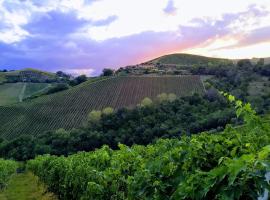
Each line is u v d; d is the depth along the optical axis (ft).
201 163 13.26
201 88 237.25
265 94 200.34
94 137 168.45
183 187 10.62
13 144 185.98
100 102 238.89
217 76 276.21
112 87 251.39
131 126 173.17
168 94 224.74
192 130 151.12
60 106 239.91
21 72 470.39
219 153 13.12
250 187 8.56
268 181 7.50
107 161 33.06
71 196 40.50
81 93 250.16
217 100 191.31
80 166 35.88
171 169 13.83
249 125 12.75
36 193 73.00
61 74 492.95
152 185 14.03
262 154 7.57
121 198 23.09
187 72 326.03
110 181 24.82
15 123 230.27
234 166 7.93
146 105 196.24
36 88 355.15
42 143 177.17
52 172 54.39
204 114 173.88
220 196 8.91
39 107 241.14
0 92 340.80
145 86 248.11
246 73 271.08
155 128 162.20
